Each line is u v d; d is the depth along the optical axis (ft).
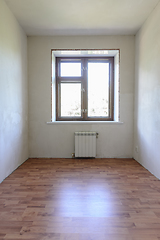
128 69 13.93
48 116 14.06
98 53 14.62
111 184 8.81
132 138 14.15
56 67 15.24
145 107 11.56
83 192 7.91
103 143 14.17
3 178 9.38
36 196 7.50
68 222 5.73
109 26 12.35
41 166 11.82
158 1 9.48
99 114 15.24
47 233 5.19
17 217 5.97
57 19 11.37
